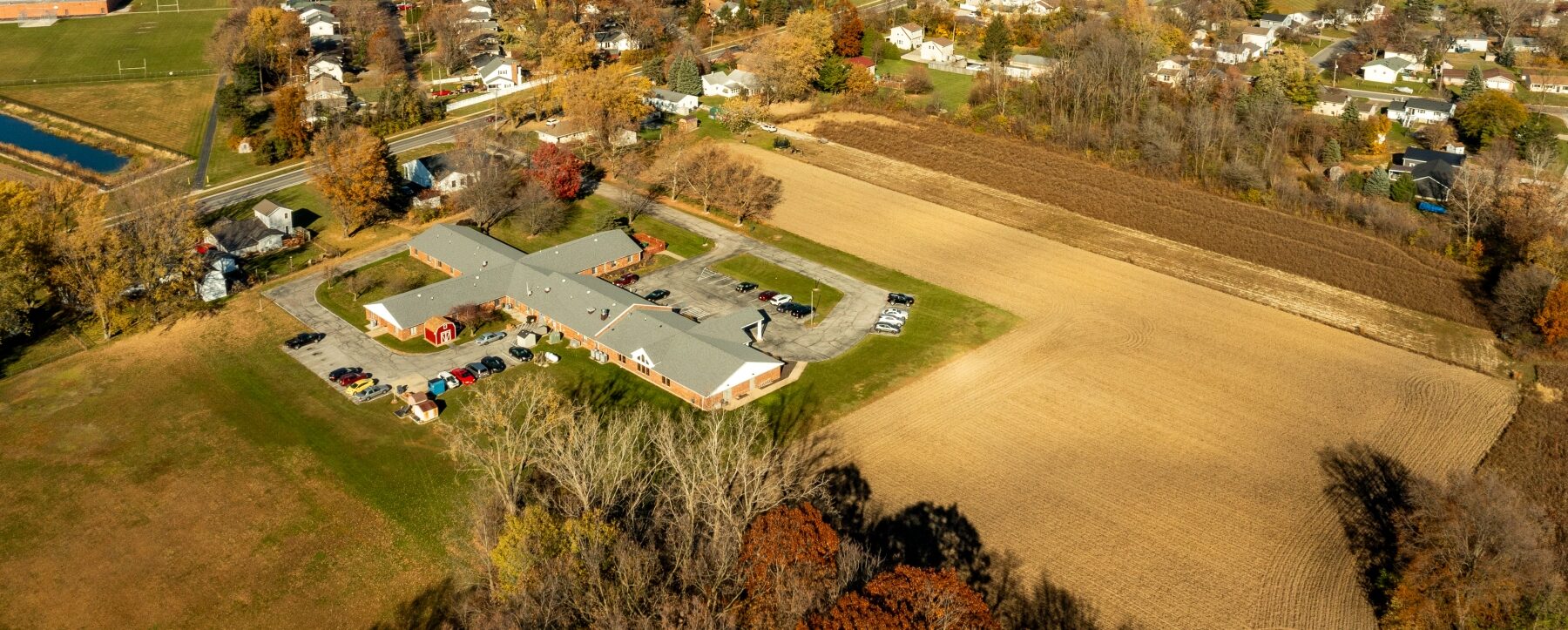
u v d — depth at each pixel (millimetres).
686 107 162250
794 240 116438
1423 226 115375
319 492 70062
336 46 193250
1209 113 140250
